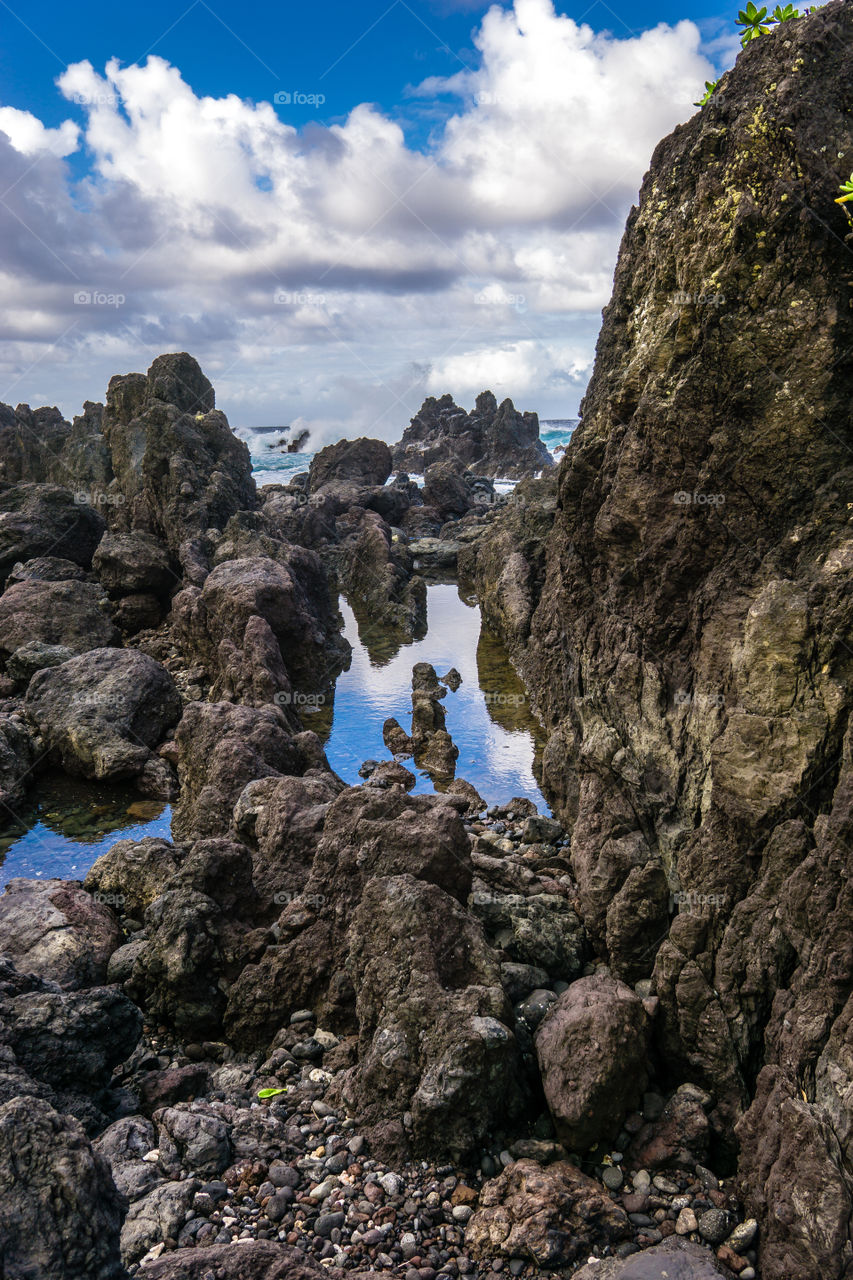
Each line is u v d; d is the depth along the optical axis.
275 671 22.45
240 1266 6.28
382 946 9.40
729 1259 6.88
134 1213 7.35
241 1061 10.11
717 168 10.31
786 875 8.54
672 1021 8.77
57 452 50.66
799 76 9.58
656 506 11.59
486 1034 8.12
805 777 8.77
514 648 28.45
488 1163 7.96
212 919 10.85
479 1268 6.99
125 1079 9.62
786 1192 6.70
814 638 8.94
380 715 23.98
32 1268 5.03
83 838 17.25
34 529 33.00
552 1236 6.97
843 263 9.29
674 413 10.76
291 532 45.22
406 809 11.59
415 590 38.06
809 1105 7.02
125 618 29.72
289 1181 7.79
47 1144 5.55
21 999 8.73
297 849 12.31
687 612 11.41
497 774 19.47
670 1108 8.24
